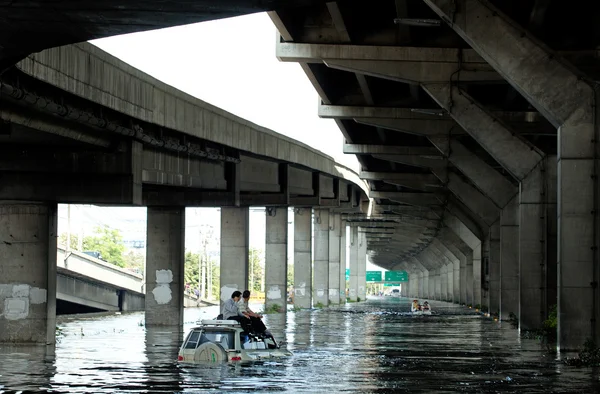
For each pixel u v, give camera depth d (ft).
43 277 177.88
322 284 542.57
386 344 182.50
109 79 161.89
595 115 143.43
